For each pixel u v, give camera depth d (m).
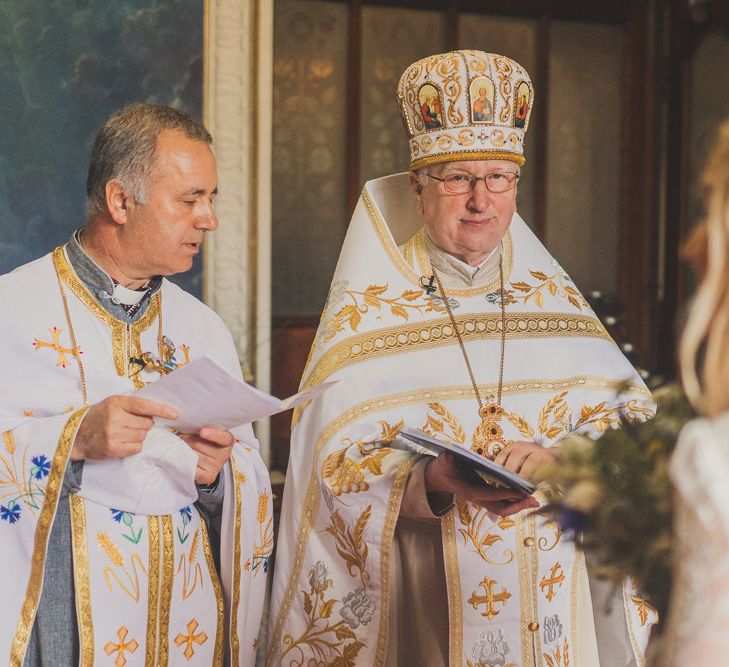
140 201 2.63
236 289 4.74
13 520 2.52
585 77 6.68
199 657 2.74
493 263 3.10
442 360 2.96
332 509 2.85
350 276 3.04
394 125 6.49
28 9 4.27
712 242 1.28
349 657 2.86
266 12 4.66
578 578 2.96
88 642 2.52
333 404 2.90
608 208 6.77
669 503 1.49
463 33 6.50
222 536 2.78
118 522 2.58
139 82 4.47
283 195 6.30
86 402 2.64
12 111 4.28
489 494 2.46
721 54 6.44
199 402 2.45
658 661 1.28
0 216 4.29
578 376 3.04
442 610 2.89
